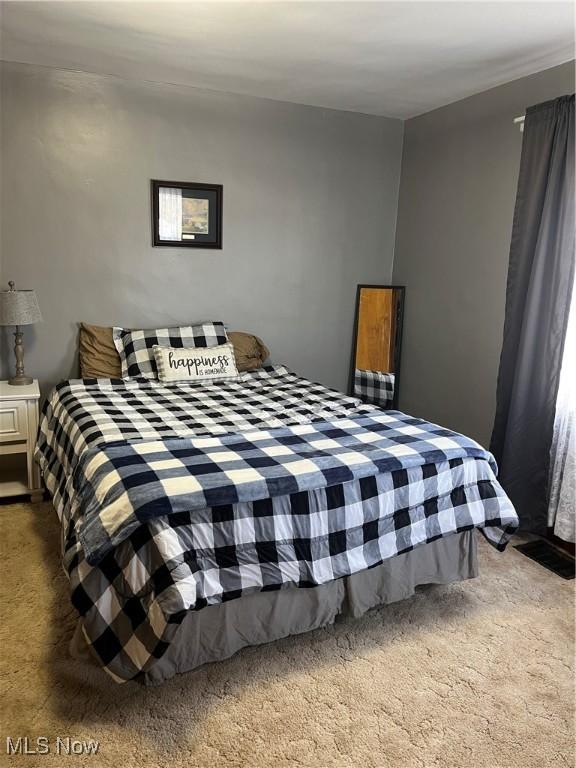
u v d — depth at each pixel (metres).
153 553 1.77
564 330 2.86
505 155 3.37
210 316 3.94
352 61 3.04
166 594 1.68
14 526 2.93
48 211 3.41
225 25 2.61
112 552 1.81
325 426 2.58
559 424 2.94
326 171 4.09
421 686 1.95
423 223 4.09
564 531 2.90
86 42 2.87
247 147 3.82
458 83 3.36
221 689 1.90
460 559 2.47
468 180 3.66
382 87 3.48
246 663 2.03
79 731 1.71
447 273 3.88
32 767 1.59
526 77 3.20
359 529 2.10
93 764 1.61
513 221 3.15
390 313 4.29
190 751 1.66
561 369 2.90
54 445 2.84
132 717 1.77
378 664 2.05
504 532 2.49
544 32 2.60
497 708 1.87
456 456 2.31
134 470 1.96
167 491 1.82
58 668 1.96
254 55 2.99
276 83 3.47
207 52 2.97
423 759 1.67
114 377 3.49
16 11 2.51
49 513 3.09
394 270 4.44
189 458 2.10
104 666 1.78
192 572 1.76
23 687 1.87
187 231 3.75
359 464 2.11
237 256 3.94
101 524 1.80
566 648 2.18
